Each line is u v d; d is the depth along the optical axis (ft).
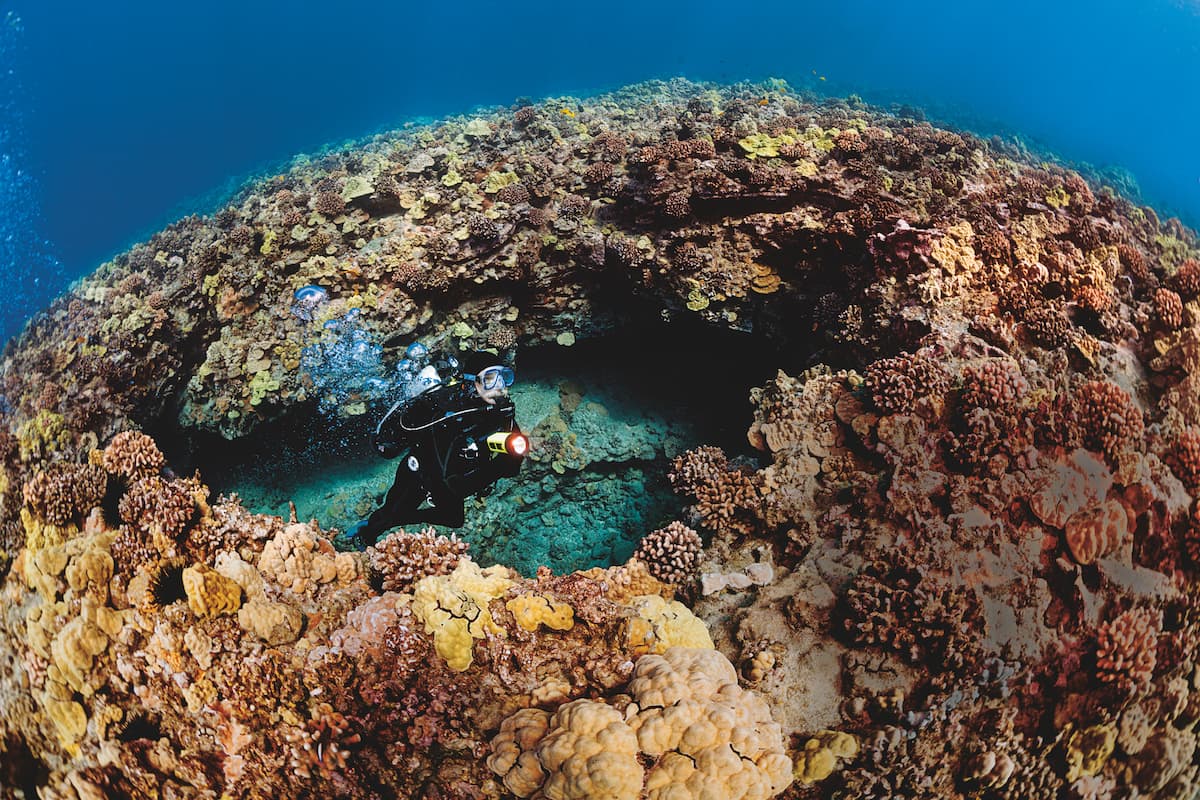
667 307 31.35
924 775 13.67
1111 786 15.11
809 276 29.50
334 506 31.50
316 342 29.37
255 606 14.61
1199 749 16.63
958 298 23.90
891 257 25.79
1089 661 15.38
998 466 17.66
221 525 17.43
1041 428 18.37
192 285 30.66
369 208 33.17
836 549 17.48
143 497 17.57
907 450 18.74
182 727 14.92
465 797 12.75
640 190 31.22
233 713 14.10
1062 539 16.72
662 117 40.52
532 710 13.15
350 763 13.50
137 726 15.51
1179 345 21.36
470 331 32.09
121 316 29.99
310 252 31.22
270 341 29.45
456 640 14.05
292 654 14.42
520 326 34.09
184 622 14.89
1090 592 16.07
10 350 33.68
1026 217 27.20
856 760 13.51
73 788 15.56
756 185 28.89
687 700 12.62
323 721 13.53
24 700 16.43
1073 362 21.53
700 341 34.37
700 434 34.65
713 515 19.63
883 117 41.04
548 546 33.04
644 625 14.80
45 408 26.58
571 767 11.51
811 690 14.64
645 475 34.91
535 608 15.07
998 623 15.40
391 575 16.38
